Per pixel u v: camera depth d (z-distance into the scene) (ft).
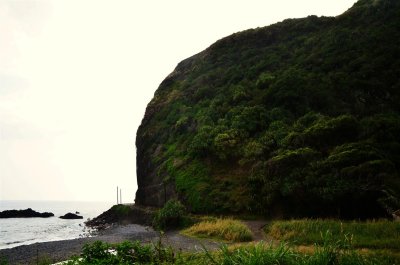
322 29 199.11
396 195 78.33
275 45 207.00
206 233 84.43
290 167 102.83
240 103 155.53
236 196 113.29
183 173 140.26
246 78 178.29
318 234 60.44
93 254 34.50
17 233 165.07
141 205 178.91
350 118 109.91
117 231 141.18
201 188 124.98
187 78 225.15
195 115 175.63
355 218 85.15
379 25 167.32
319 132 109.29
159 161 168.25
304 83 144.36
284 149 113.60
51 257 72.84
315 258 25.89
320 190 89.97
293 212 97.35
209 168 133.90
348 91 134.82
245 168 122.42
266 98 147.23
